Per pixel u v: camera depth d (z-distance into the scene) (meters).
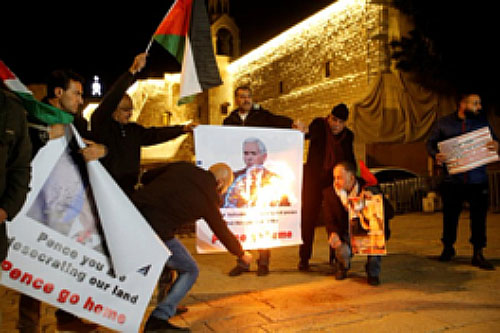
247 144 5.09
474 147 5.41
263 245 5.12
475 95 5.51
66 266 2.84
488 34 13.69
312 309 3.92
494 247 6.64
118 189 2.94
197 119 28.09
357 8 16.14
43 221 2.80
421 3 14.08
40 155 2.82
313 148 5.66
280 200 5.20
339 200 4.99
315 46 18.83
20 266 2.71
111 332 3.57
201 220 4.83
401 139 14.90
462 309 3.77
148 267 3.05
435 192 13.00
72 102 3.13
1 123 2.29
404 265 5.61
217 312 3.94
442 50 14.27
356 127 14.45
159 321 3.36
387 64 15.08
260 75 23.75
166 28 4.25
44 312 4.28
